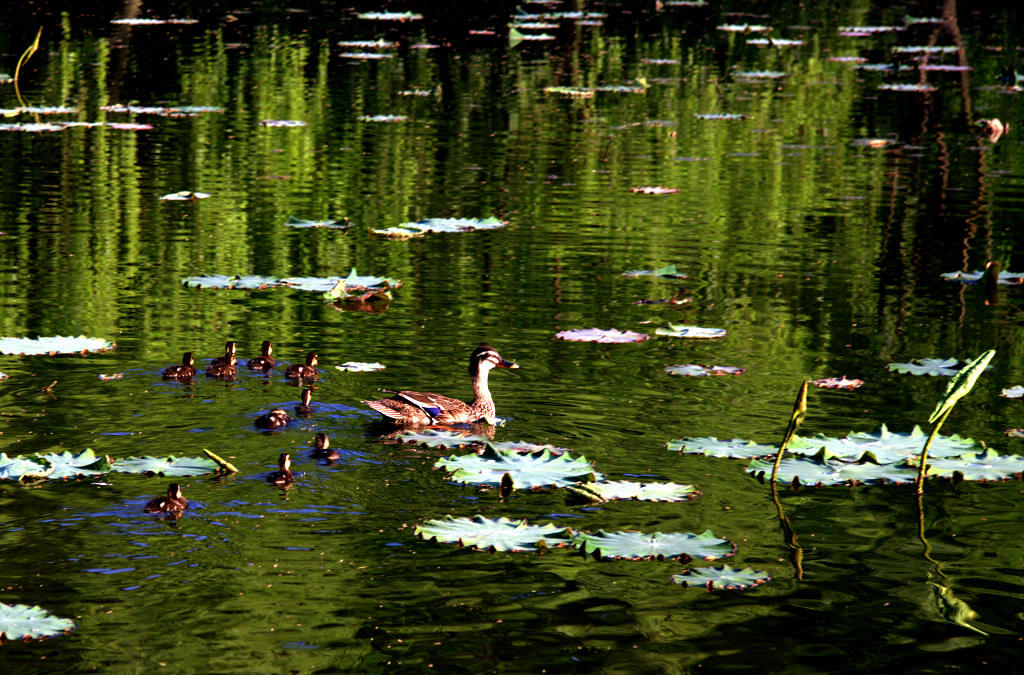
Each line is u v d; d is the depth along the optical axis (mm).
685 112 35750
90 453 11555
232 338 16141
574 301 18453
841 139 32188
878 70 43188
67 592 8836
